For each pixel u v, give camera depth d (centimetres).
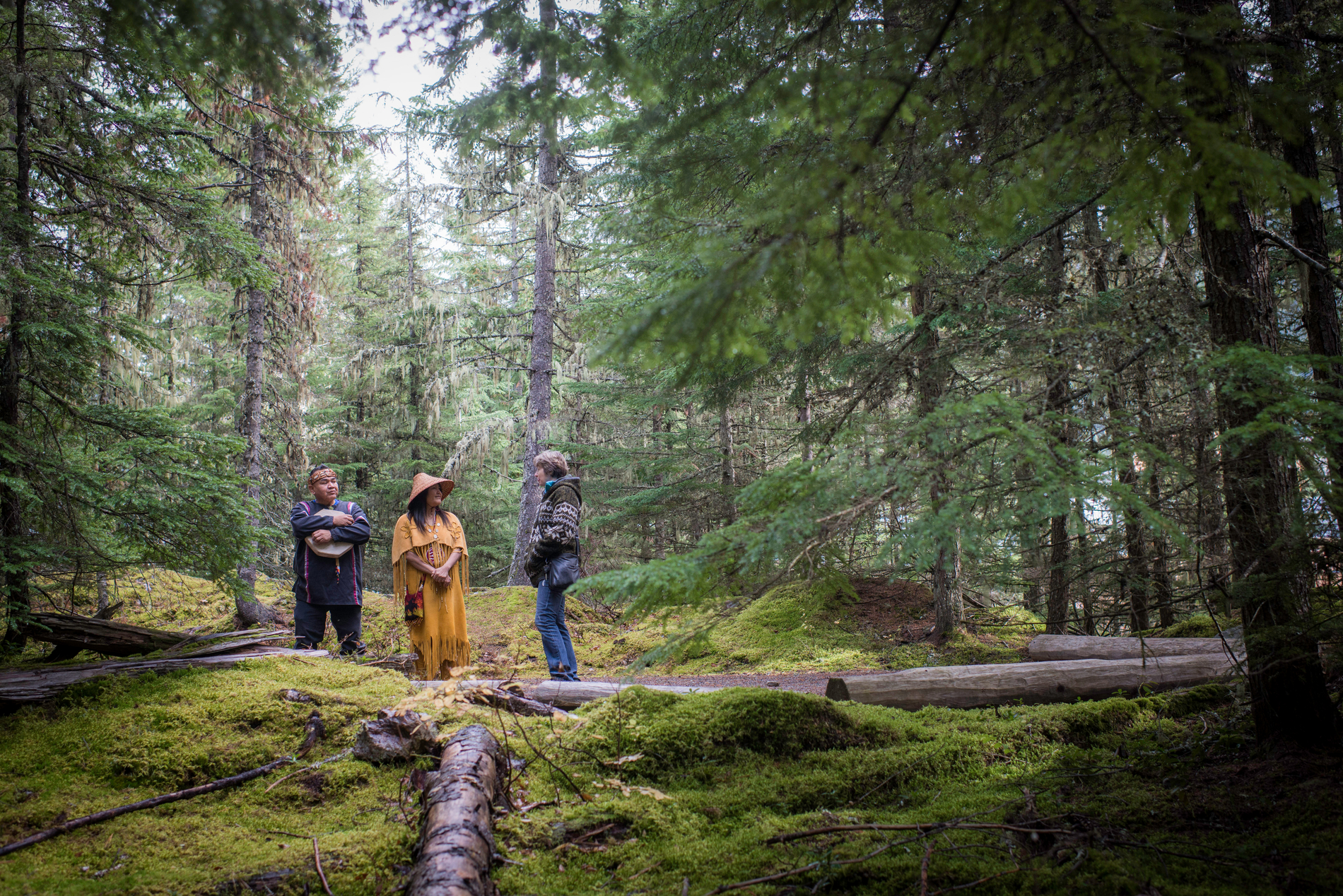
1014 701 465
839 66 234
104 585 805
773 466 1100
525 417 1617
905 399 449
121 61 542
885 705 464
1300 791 291
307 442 1281
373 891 253
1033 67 219
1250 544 288
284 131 812
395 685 414
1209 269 328
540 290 1185
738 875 265
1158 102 194
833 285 189
